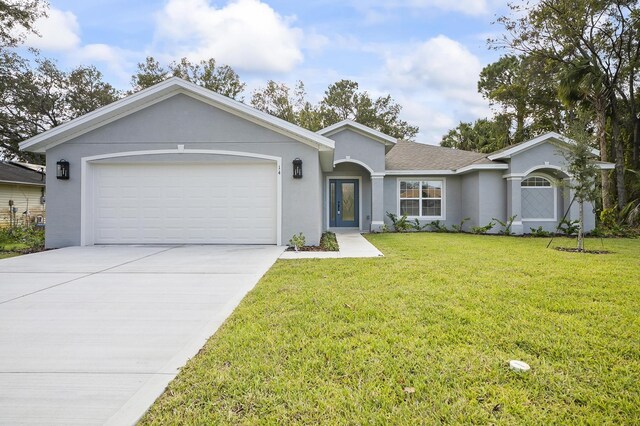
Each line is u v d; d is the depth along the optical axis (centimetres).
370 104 3950
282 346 325
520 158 1434
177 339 351
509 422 220
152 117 995
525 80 2241
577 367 285
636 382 263
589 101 1873
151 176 1010
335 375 275
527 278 591
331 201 1720
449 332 355
